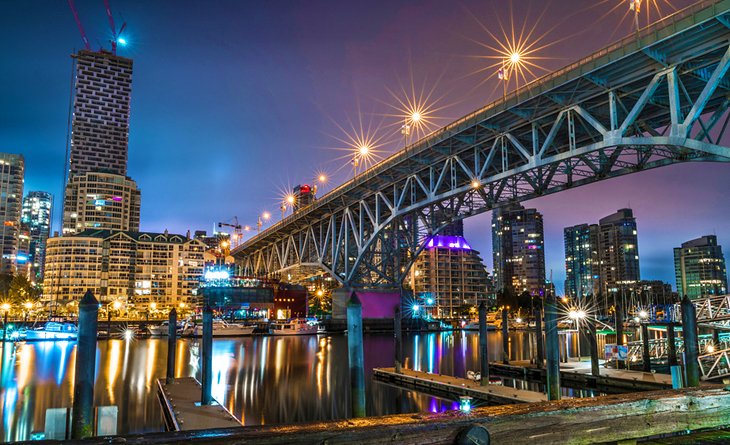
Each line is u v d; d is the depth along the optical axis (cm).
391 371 4138
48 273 18300
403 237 8912
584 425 464
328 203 9406
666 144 4053
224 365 5312
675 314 5391
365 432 388
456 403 3144
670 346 3609
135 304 19050
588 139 5669
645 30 4034
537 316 4491
